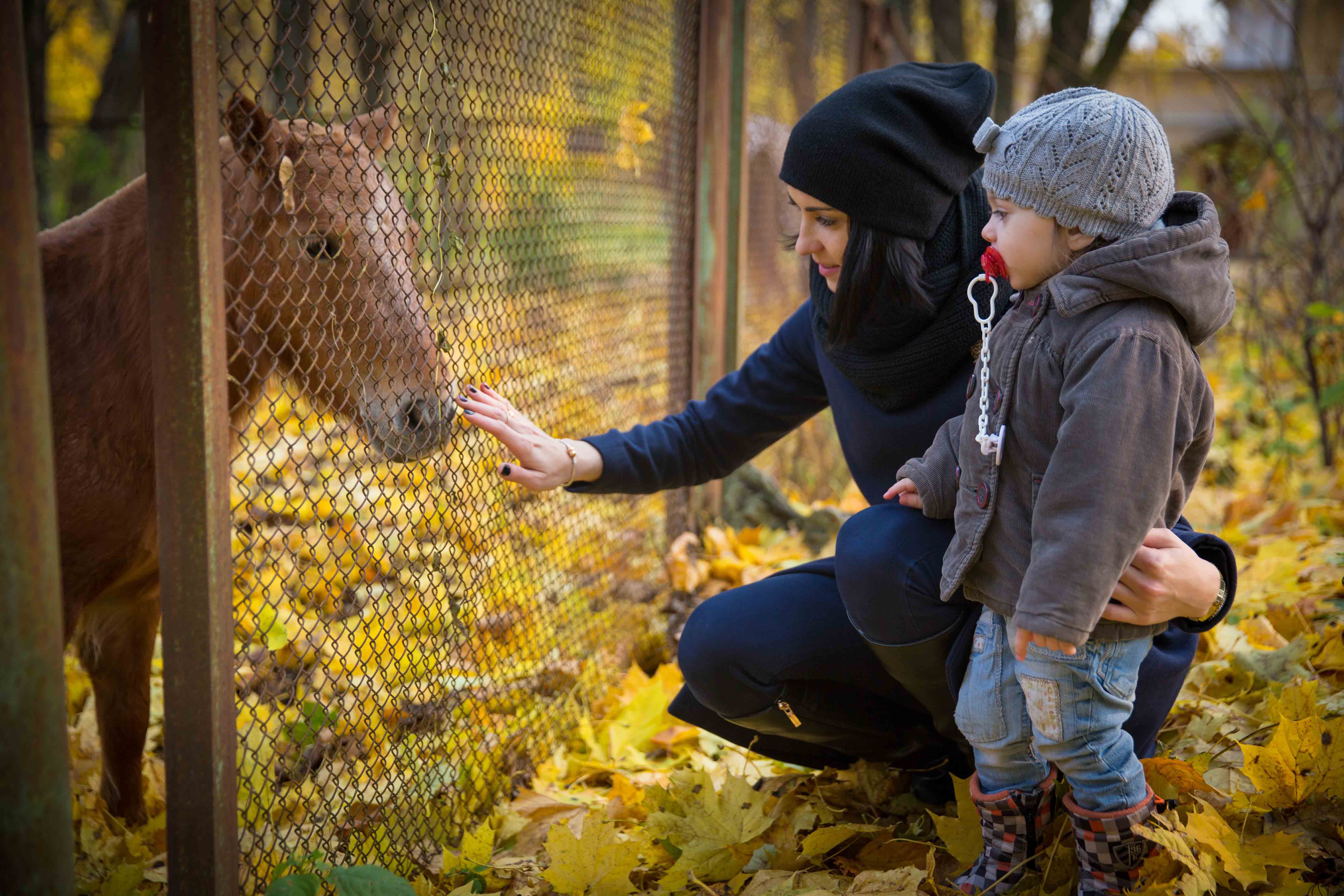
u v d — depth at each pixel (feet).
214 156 4.86
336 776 6.70
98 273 6.79
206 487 4.98
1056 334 5.33
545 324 9.07
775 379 7.94
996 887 6.04
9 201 4.25
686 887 6.72
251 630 9.37
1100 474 4.90
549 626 9.54
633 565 12.26
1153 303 5.16
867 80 6.23
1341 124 18.95
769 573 12.73
